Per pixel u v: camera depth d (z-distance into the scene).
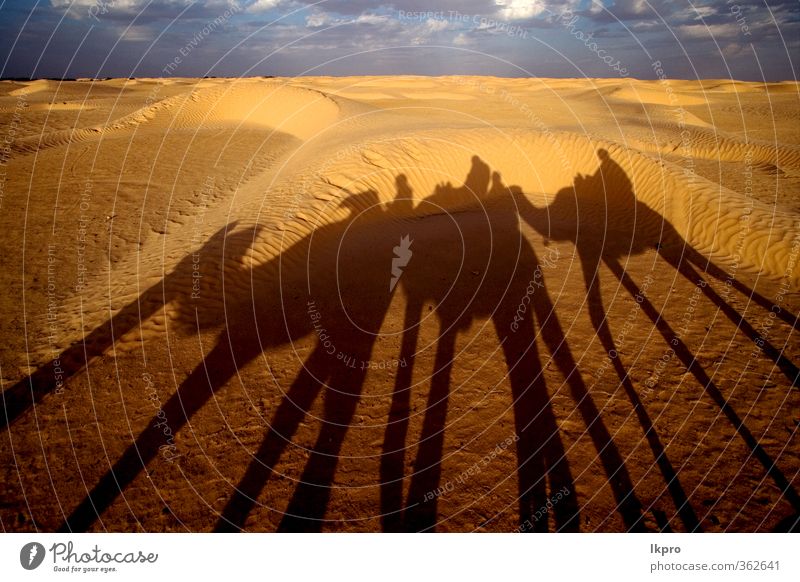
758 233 7.16
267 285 6.52
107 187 12.09
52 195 11.32
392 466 3.57
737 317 5.46
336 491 3.35
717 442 3.62
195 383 4.54
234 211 8.88
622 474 3.39
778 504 3.07
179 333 5.34
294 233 7.74
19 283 6.73
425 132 12.91
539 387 4.43
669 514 3.05
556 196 10.62
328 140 14.80
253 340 5.28
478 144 11.89
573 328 5.41
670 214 8.51
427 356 5.01
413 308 6.00
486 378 4.61
